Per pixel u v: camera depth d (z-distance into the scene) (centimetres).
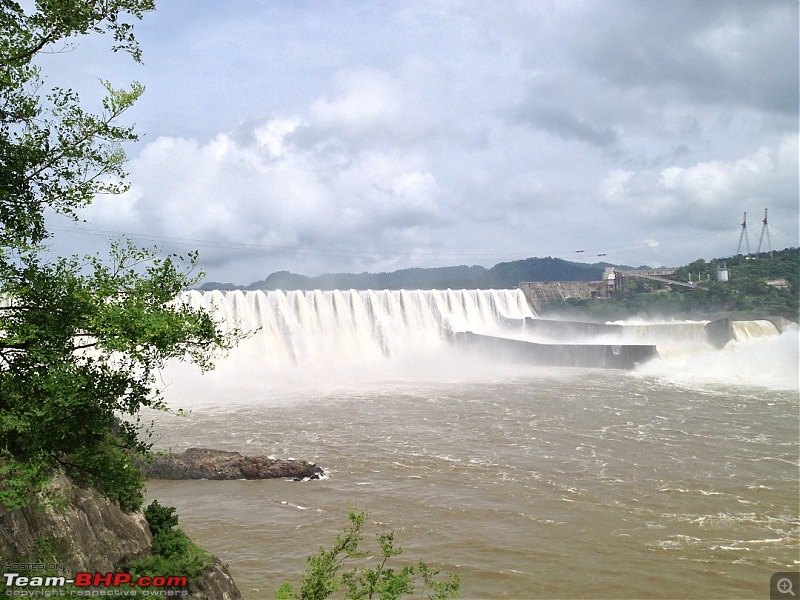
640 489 3131
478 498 3022
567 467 3478
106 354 1339
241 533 2630
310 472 3362
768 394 5662
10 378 1190
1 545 1339
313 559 1552
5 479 1277
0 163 1218
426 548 2500
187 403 5356
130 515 1734
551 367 7394
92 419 1256
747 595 2164
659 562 2394
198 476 3344
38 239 1272
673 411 4925
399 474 3384
